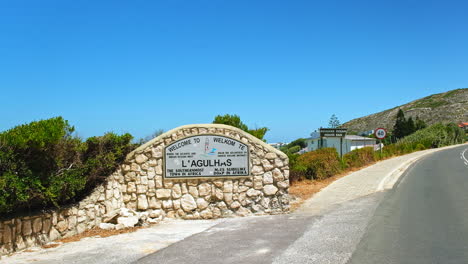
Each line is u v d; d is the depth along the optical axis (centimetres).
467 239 717
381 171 2067
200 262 628
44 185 778
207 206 1041
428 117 13625
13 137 695
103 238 819
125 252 701
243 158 1052
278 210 1054
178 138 1054
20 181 709
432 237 738
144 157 1046
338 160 2098
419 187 1462
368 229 818
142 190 1039
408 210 1020
